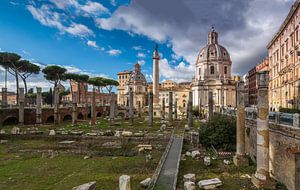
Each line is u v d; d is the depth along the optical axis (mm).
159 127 51875
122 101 170750
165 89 148500
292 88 50312
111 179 19906
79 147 33406
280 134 17719
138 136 38250
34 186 18391
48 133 40625
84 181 19422
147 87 160250
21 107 51906
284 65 57406
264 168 17359
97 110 86875
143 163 25234
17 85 71188
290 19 51875
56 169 23125
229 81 110062
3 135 39250
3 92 56750
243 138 23281
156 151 31188
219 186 17672
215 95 109875
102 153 29703
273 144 19062
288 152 16281
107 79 123750
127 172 22047
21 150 31375
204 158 25109
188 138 36562
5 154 29547
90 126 52875
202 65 116188
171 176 19234
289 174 16219
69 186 18250
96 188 17734
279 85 61188
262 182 17062
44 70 80312
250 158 25094
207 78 113000
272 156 19250
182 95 143875
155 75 95375
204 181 17906
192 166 23562
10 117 51812
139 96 145125
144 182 17984
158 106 95562
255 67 98188
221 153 27875
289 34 53000
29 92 115812
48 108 60094
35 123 56625
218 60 113500
